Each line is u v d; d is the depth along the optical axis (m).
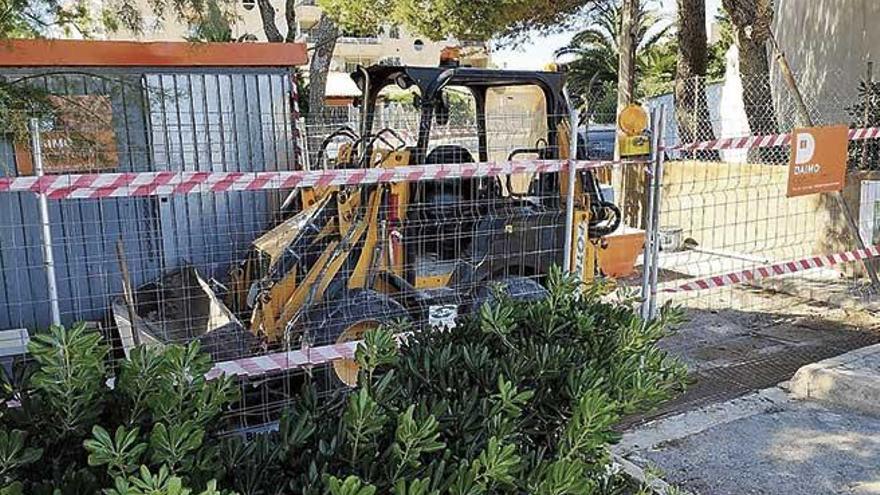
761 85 9.61
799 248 7.71
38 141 3.07
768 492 3.25
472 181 4.59
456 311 4.06
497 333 2.31
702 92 10.72
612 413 1.92
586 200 4.82
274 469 1.67
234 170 5.16
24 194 4.57
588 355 2.26
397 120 5.07
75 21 3.55
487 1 11.16
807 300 6.62
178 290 4.63
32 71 4.40
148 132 4.82
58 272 4.70
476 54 10.36
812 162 5.18
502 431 1.80
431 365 2.11
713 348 5.43
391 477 1.59
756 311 6.37
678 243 8.69
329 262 4.16
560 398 2.05
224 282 5.05
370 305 4.05
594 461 1.98
